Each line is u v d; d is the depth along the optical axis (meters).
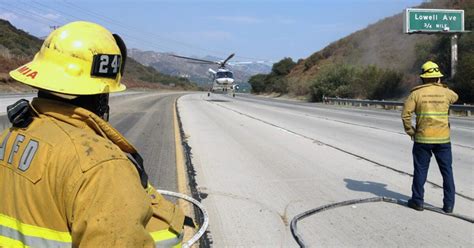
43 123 1.76
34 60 1.92
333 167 9.23
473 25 38.81
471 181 7.80
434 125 5.95
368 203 6.51
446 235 5.16
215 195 6.93
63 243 1.60
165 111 27.59
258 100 50.69
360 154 10.86
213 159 10.23
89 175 1.54
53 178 1.59
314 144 12.75
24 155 1.70
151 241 1.61
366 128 17.28
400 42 55.56
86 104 1.87
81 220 1.50
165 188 7.34
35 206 1.61
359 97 43.06
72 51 1.80
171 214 1.99
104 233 1.48
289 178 8.19
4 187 1.75
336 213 6.02
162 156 10.59
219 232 5.23
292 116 24.33
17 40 77.00
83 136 1.67
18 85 44.81
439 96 5.95
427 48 41.38
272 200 6.68
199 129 17.03
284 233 5.24
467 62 28.58
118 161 1.62
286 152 11.28
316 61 74.25
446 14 31.59
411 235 5.16
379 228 5.41
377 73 42.44
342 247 4.79
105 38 1.89
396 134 15.06
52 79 1.76
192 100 46.06
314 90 48.50
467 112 24.47
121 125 18.11
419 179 6.11
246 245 4.84
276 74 86.88
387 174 8.51
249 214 5.96
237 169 9.05
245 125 18.81
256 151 11.48
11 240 1.68
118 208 1.52
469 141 13.01
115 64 1.90
